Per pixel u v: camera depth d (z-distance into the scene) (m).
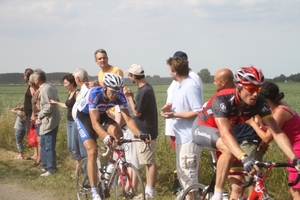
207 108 4.28
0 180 7.59
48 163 7.95
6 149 10.33
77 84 7.18
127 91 6.41
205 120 4.27
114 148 5.39
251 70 3.79
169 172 7.22
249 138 4.95
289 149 3.88
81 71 7.09
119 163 5.36
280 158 6.52
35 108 8.41
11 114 11.76
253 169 3.51
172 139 6.13
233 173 4.42
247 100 3.83
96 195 5.42
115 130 5.47
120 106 5.52
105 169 5.59
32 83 8.72
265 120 4.03
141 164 6.41
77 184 6.21
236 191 4.41
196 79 5.93
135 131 5.39
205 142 4.18
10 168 8.52
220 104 3.89
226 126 3.83
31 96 8.95
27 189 7.03
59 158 9.11
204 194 4.48
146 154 6.18
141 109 6.08
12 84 79.81
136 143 6.24
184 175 5.50
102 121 5.62
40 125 8.01
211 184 4.41
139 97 6.09
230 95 3.95
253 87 3.77
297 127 4.54
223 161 3.92
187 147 5.47
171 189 6.77
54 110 8.00
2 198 6.53
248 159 3.54
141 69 6.12
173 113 5.40
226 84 5.10
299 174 3.54
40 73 8.16
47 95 7.96
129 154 6.47
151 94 6.13
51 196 6.63
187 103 5.45
